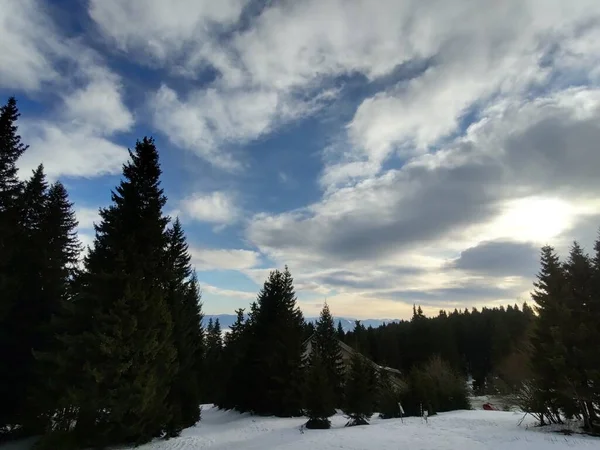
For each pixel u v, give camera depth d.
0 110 20.48
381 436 16.36
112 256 18.61
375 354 81.44
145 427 18.12
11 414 19.19
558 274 17.73
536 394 17.50
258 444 17.83
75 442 15.77
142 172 21.75
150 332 17.72
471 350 83.00
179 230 38.81
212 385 55.25
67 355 16.38
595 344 16.20
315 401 22.42
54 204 27.42
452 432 16.56
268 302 37.56
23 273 21.33
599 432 15.12
